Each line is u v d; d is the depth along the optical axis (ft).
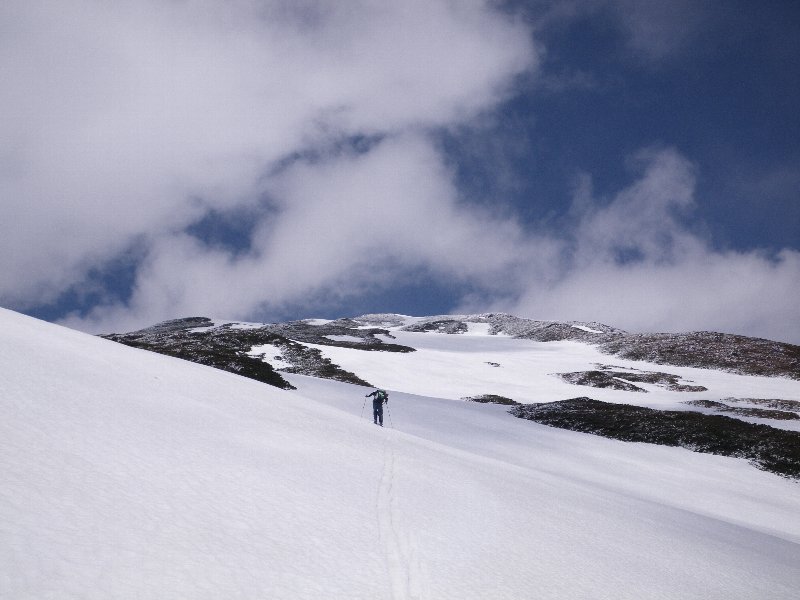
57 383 33.99
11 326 44.32
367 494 32.42
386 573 22.13
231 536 21.25
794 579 40.63
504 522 34.45
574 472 83.35
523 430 113.70
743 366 287.89
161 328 503.61
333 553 22.66
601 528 40.91
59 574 14.98
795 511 83.92
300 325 517.96
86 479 21.93
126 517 19.83
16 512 17.37
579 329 456.45
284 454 36.14
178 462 27.73
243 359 149.18
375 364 240.32
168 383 47.39
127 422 31.58
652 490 82.58
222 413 42.91
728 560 41.63
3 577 13.94
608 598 25.90
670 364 304.71
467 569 24.73
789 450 116.88
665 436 127.54
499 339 425.28
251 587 17.80
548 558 29.60
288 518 24.98
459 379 234.58
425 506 33.09
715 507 79.46
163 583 16.35
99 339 61.52
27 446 23.08
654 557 36.37
